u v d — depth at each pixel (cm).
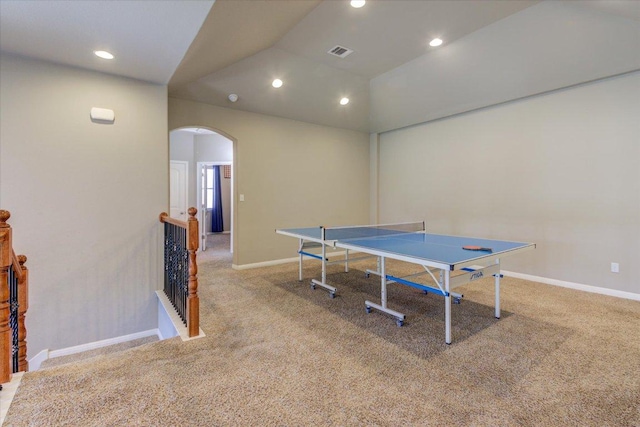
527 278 413
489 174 452
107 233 308
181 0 192
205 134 788
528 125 409
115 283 313
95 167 301
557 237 386
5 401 163
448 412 158
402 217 586
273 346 230
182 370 197
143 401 166
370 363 207
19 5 195
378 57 388
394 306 316
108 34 233
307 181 554
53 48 254
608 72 328
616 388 179
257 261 500
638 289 330
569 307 310
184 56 272
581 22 288
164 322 309
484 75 384
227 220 1071
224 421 152
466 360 210
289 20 293
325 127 575
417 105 484
